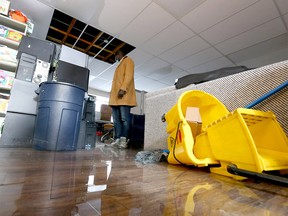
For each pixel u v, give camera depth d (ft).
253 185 1.89
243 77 3.18
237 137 2.15
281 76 2.69
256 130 2.50
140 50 11.64
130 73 6.96
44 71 6.14
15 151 4.04
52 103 4.48
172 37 10.11
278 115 2.62
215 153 2.49
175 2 7.55
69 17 8.86
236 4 7.57
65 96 4.60
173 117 3.21
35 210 1.06
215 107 3.16
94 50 12.16
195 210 1.19
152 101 5.21
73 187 1.57
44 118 4.48
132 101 7.00
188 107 3.33
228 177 2.25
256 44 10.39
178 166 3.03
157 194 1.49
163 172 2.48
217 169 2.45
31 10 8.24
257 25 8.79
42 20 8.88
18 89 5.48
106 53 12.50
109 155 4.27
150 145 5.02
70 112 4.69
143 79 17.21
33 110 5.58
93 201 1.26
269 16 8.16
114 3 7.71
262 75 2.92
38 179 1.76
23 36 6.34
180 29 9.36
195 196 1.48
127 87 6.82
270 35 9.50
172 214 1.10
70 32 10.05
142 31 9.61
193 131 3.17
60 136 4.49
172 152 3.14
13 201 1.18
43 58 6.36
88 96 7.22
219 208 1.24
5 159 2.90
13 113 5.30
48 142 4.37
